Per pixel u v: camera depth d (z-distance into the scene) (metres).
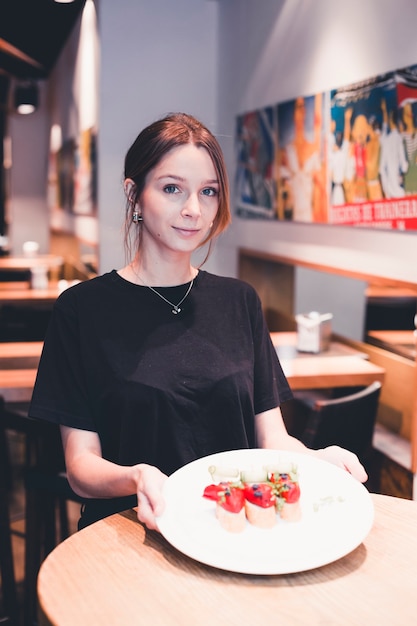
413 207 2.68
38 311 5.00
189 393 1.59
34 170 9.96
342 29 3.21
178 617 1.07
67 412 1.58
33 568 2.42
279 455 1.49
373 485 2.96
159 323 1.63
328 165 3.37
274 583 1.16
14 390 2.83
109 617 1.07
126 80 4.83
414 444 2.70
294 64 3.73
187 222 1.52
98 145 4.87
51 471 2.38
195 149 1.51
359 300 3.71
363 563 1.21
